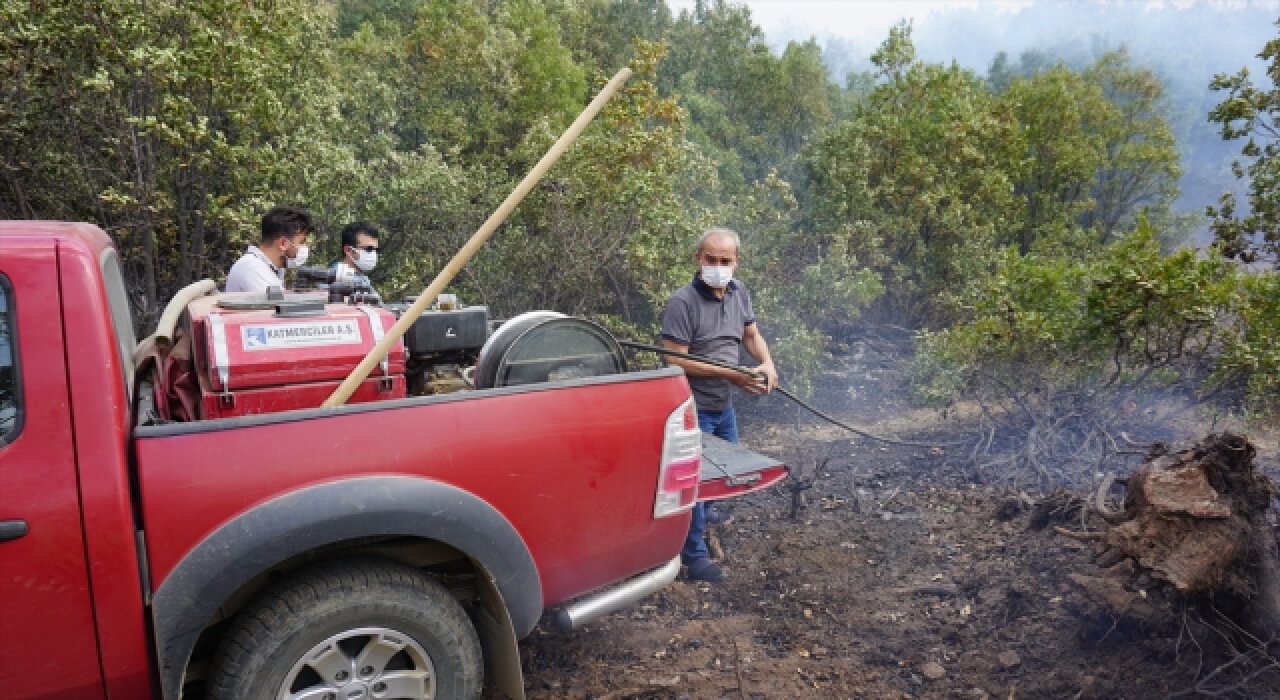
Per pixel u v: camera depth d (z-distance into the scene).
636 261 6.75
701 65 16.73
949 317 8.68
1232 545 2.73
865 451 5.78
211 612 2.02
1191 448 3.02
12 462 1.89
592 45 17.08
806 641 3.27
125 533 1.96
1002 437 5.58
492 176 7.73
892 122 9.27
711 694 2.90
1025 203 9.78
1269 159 6.84
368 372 2.45
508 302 7.10
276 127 5.93
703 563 3.79
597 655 3.16
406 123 10.34
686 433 2.81
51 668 1.94
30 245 1.99
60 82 5.41
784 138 15.14
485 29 11.23
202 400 2.40
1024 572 3.59
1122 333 5.04
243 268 4.10
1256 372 4.71
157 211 5.73
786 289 7.43
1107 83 14.59
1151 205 13.26
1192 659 2.83
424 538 2.45
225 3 5.53
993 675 2.99
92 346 1.99
